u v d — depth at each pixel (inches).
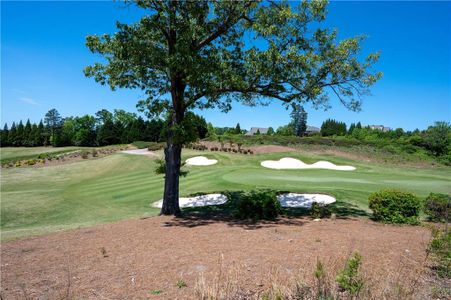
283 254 239.5
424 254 243.8
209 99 497.7
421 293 172.6
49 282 207.3
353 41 416.8
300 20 427.8
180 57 400.2
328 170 1070.4
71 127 3157.0
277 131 3344.0
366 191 663.1
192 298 166.9
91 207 644.1
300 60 410.9
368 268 206.4
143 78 472.4
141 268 223.5
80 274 219.5
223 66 458.3
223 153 1435.8
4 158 2064.5
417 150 1771.7
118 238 328.5
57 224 517.3
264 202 429.7
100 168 1285.7
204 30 452.1
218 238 305.9
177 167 486.3
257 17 466.6
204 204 598.2
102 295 179.0
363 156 1563.7
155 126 2672.2
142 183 877.2
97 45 449.4
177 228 368.8
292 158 1325.0
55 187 954.1
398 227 365.7
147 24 419.5
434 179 895.1
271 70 425.4
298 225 368.8
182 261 233.9
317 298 158.9
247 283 181.8
